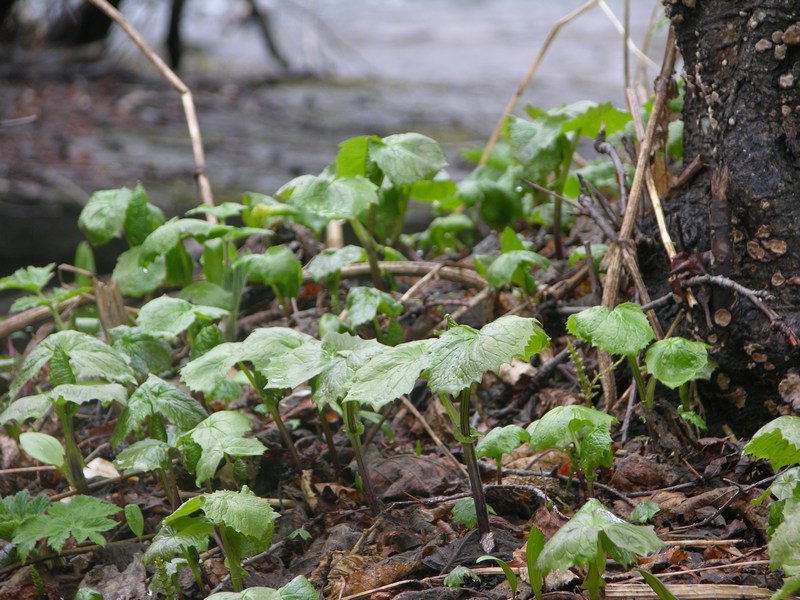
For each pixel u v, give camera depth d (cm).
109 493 317
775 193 283
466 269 432
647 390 296
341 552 261
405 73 1758
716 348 294
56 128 1198
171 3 1619
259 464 310
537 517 256
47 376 399
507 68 1775
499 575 239
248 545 239
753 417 292
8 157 1048
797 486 213
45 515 273
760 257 286
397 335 359
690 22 306
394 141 368
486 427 336
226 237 378
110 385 277
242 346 275
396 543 262
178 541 232
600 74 1633
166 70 473
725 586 222
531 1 2762
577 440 255
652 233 336
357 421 274
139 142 1151
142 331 315
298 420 340
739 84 291
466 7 2727
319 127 1274
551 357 358
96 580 273
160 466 267
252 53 1973
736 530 252
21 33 1661
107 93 1416
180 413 270
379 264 420
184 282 392
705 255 301
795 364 280
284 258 363
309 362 255
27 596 269
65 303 419
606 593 224
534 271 432
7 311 679
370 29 2423
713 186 295
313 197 349
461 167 1020
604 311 264
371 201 346
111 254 821
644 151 339
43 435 290
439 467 302
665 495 270
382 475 302
